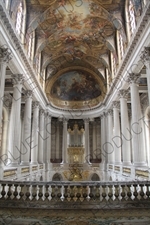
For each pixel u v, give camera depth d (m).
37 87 23.98
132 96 16.67
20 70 17.06
